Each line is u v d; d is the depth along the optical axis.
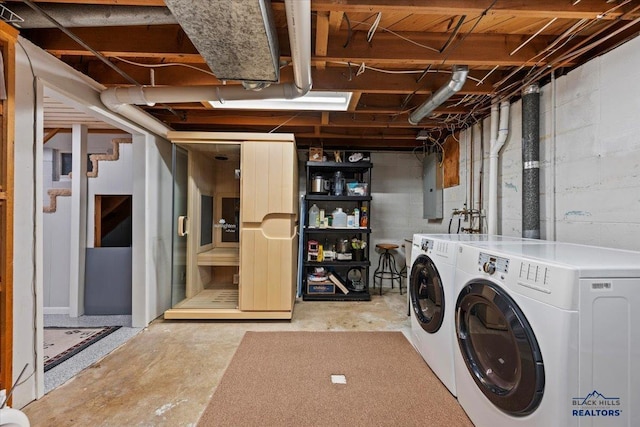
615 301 1.10
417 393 1.90
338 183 4.15
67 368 2.20
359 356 2.39
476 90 2.56
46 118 3.23
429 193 4.29
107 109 2.44
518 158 2.59
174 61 2.43
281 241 3.16
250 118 3.47
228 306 3.25
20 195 1.69
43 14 1.51
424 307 2.42
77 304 3.36
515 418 1.28
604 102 1.83
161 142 3.29
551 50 2.02
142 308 3.00
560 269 1.12
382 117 3.47
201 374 2.13
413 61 2.09
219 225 3.58
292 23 1.37
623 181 1.72
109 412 1.73
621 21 1.69
